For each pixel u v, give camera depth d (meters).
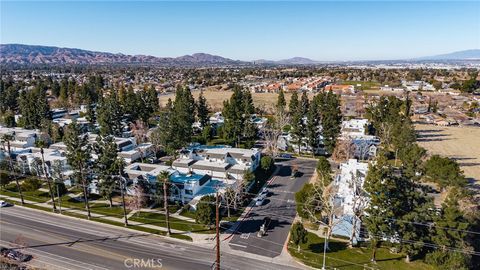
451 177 62.84
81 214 61.31
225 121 111.94
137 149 92.75
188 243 51.84
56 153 84.81
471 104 159.62
